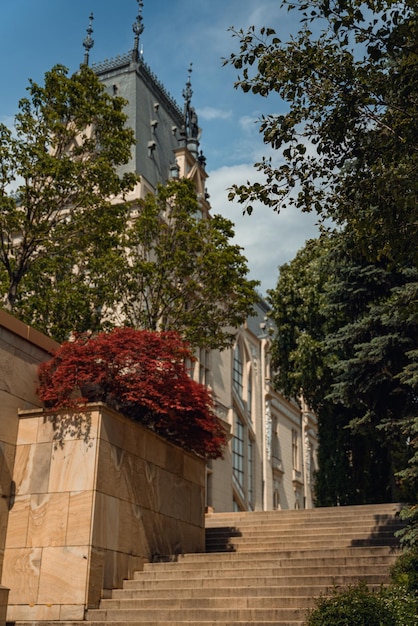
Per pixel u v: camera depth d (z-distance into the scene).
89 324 22.05
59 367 14.39
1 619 11.59
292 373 28.89
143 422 15.84
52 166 18.44
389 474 27.47
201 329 22.36
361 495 28.05
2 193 18.69
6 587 12.22
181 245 22.45
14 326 14.43
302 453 51.91
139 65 39.22
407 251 10.01
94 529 12.70
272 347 31.20
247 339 44.69
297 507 48.59
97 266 21.75
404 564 11.58
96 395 15.08
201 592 12.26
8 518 13.30
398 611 9.49
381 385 16.41
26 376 14.62
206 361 36.53
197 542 16.62
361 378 16.12
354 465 28.34
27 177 18.59
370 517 17.72
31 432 13.93
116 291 22.66
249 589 11.95
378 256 10.35
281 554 14.08
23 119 18.91
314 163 10.48
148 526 14.59
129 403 15.28
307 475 51.66
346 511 18.92
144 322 22.06
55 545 12.73
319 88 10.10
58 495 13.14
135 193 32.09
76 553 12.52
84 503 12.88
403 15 9.55
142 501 14.52
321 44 10.16
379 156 10.11
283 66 10.05
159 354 15.19
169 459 16.05
